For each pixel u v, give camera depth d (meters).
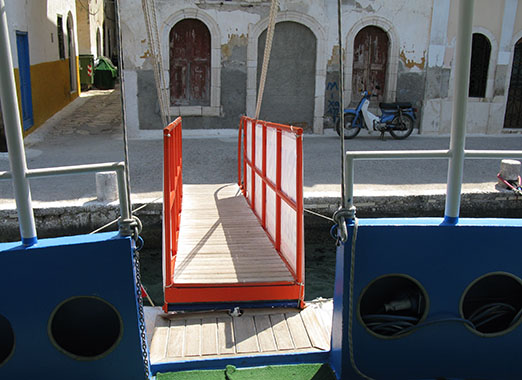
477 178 8.95
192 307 3.89
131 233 2.56
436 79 14.48
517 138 14.38
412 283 2.86
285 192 4.52
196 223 5.94
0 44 2.25
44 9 14.31
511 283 2.88
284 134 4.48
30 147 11.57
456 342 2.79
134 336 2.65
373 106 14.70
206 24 13.20
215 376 3.00
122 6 12.73
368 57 14.41
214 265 4.41
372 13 13.78
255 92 13.89
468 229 2.62
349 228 2.60
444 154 2.59
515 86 15.39
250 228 5.72
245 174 7.58
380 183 8.51
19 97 11.60
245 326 3.58
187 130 13.85
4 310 2.50
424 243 2.64
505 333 2.79
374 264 2.66
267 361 3.13
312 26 13.63
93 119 15.30
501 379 2.87
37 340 2.57
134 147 11.88
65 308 2.70
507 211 8.09
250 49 13.53
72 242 2.49
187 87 13.73
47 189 7.77
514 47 14.83
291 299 3.93
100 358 2.67
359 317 2.73
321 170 9.48
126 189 2.52
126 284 2.57
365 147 12.27
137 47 13.04
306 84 14.16
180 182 7.00
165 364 3.05
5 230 6.69
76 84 19.70
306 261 7.02
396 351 2.81
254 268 4.34
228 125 14.08
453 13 14.13
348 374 2.84
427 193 7.77
